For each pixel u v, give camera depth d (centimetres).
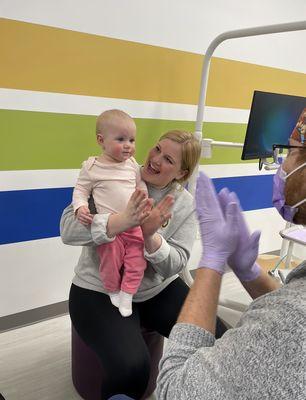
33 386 171
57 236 214
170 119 239
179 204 145
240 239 92
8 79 178
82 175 137
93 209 137
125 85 214
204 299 81
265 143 203
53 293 222
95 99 205
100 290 139
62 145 201
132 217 121
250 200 308
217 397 62
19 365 183
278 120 203
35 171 196
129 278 133
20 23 174
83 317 135
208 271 84
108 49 202
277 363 58
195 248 274
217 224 89
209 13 235
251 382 59
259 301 70
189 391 65
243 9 250
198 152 138
